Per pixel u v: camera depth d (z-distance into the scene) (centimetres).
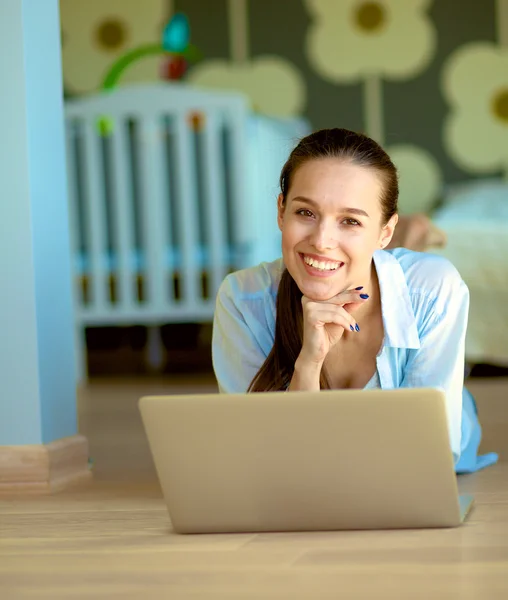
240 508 126
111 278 415
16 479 177
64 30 498
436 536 121
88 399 347
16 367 180
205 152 401
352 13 498
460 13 498
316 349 143
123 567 112
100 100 403
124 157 406
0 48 178
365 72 500
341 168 138
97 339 506
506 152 501
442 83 500
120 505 159
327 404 119
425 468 121
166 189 409
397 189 146
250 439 123
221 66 500
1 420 180
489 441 225
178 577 106
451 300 152
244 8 498
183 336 502
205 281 411
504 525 127
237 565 111
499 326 382
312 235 139
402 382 155
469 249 386
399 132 502
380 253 155
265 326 156
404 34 499
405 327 150
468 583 99
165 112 401
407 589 98
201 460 125
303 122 457
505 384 356
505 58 498
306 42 499
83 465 191
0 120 178
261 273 158
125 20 496
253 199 412
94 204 408
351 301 143
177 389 365
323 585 100
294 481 124
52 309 186
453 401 151
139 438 249
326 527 126
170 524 139
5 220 179
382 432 119
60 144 192
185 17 498
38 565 116
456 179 504
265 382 152
